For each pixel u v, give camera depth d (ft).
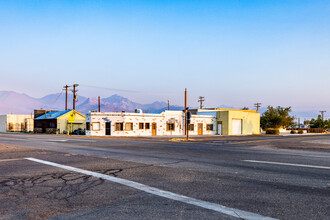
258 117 162.20
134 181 19.86
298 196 15.70
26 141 66.54
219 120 144.66
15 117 186.91
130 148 47.96
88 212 13.07
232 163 29.19
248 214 12.66
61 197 15.70
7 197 15.75
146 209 13.43
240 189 17.39
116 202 14.65
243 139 92.84
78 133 120.98
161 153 39.65
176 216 12.42
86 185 18.62
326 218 12.15
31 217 12.49
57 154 37.73
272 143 68.64
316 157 35.37
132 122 119.03
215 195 15.94
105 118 114.42
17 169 25.26
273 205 14.02
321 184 18.84
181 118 134.10
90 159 32.42
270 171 24.09
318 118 285.43
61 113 145.89
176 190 17.17
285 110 190.90
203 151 43.37
